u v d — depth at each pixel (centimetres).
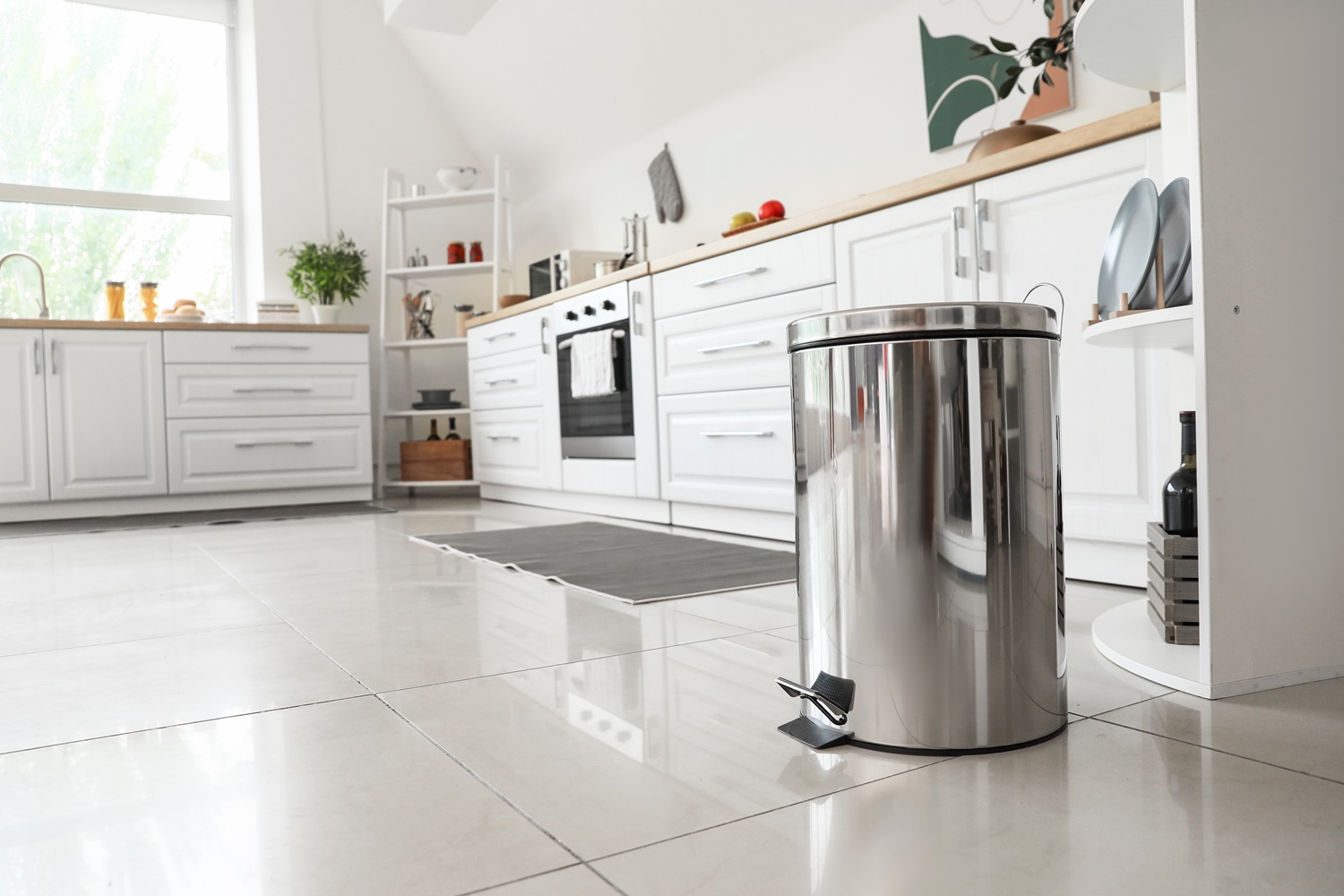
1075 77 254
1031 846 80
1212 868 75
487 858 81
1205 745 104
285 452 450
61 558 291
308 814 91
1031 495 106
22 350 399
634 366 344
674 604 192
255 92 506
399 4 404
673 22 375
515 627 174
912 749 105
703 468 310
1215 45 122
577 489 392
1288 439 126
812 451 112
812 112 341
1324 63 130
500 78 486
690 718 119
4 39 478
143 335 420
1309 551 127
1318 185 129
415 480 510
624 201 457
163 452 425
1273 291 126
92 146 495
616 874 77
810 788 95
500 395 464
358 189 531
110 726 121
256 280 514
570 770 101
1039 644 107
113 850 84
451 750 109
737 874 76
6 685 143
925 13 294
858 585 107
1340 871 74
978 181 210
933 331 104
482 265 496
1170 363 175
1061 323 195
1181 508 143
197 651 162
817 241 256
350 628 178
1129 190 178
